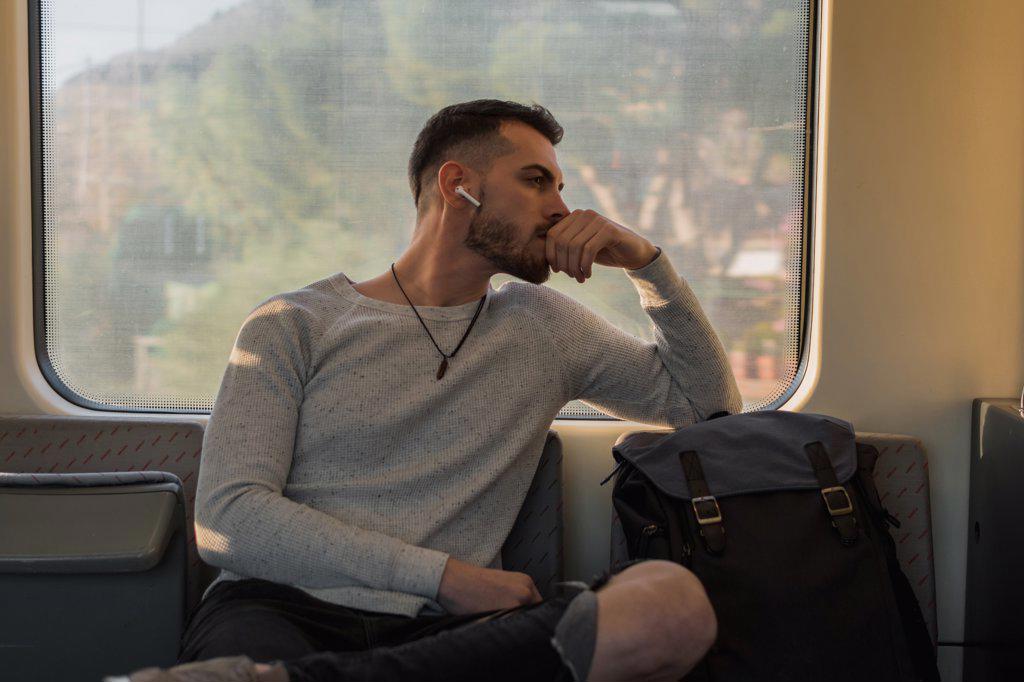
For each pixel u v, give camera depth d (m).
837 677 1.61
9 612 1.69
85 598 1.70
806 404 2.11
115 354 2.22
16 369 2.14
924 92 2.06
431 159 1.84
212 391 2.22
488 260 1.78
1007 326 2.08
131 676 1.12
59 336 2.22
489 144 1.78
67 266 2.20
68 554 1.63
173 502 1.71
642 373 1.91
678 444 1.80
